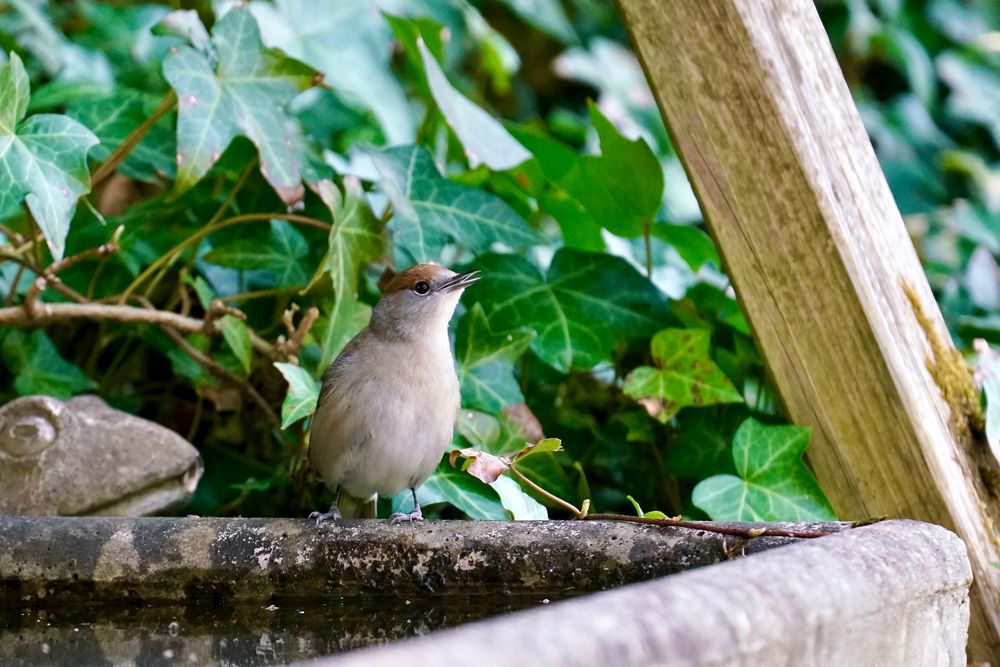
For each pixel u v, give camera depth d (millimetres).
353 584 6492
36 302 8234
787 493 7898
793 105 7227
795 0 7328
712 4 7242
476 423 8891
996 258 12336
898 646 4922
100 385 10125
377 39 10586
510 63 13570
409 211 8898
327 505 9422
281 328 9922
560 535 6309
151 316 8672
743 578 4301
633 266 9734
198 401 9961
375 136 11758
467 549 6391
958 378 7457
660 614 3822
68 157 7371
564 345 9469
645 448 9891
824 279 7297
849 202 7273
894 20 16422
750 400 9594
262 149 8523
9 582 6473
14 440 7816
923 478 7199
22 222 9406
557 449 6805
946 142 15781
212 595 6527
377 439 7383
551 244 10406
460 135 8961
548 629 3541
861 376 7305
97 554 6480
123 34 11062
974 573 7129
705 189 7582
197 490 9586
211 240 9906
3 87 7215
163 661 5672
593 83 14211
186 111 8164
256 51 8641
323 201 8984
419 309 7406
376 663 3141
